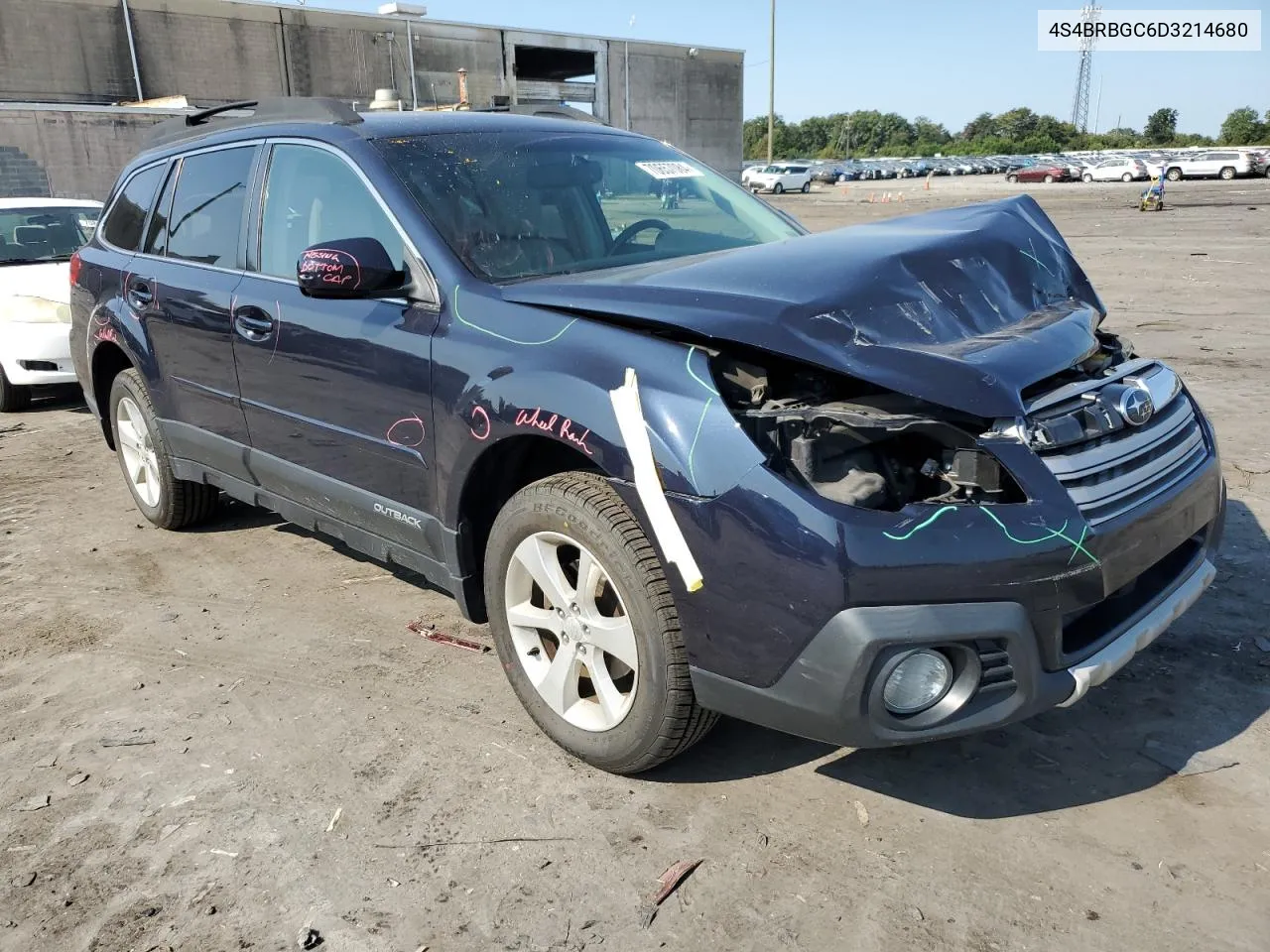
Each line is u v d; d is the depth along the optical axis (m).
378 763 3.07
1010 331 2.79
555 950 2.31
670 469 2.51
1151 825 2.65
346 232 3.57
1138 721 3.12
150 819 2.84
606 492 2.75
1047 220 3.62
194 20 37.09
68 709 3.47
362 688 3.53
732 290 2.72
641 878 2.54
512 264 3.30
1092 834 2.63
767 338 2.49
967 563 2.30
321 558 4.80
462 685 3.53
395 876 2.58
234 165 4.23
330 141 3.68
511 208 3.48
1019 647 2.36
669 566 2.55
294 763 3.09
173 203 4.66
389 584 4.46
